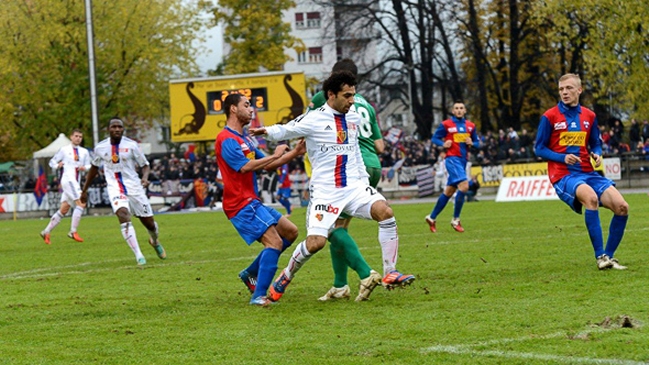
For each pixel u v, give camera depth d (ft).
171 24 281.74
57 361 31.63
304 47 283.38
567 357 28.53
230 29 278.67
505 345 30.86
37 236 118.52
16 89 266.16
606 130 195.42
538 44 259.80
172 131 212.64
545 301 39.75
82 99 264.11
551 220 95.86
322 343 32.86
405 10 276.21
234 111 44.24
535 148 52.65
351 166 42.86
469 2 262.26
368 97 285.84
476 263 57.41
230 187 43.98
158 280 56.70
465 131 86.79
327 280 52.42
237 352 31.96
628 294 40.34
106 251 85.56
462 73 289.94
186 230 115.65
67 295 50.80
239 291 49.11
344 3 283.38
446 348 30.83
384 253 42.50
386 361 29.37
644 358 27.96
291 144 215.92
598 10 188.34
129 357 31.94
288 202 147.23
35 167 225.15
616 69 188.34
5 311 44.98
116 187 69.62
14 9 262.88
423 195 205.77
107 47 266.36
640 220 86.38
